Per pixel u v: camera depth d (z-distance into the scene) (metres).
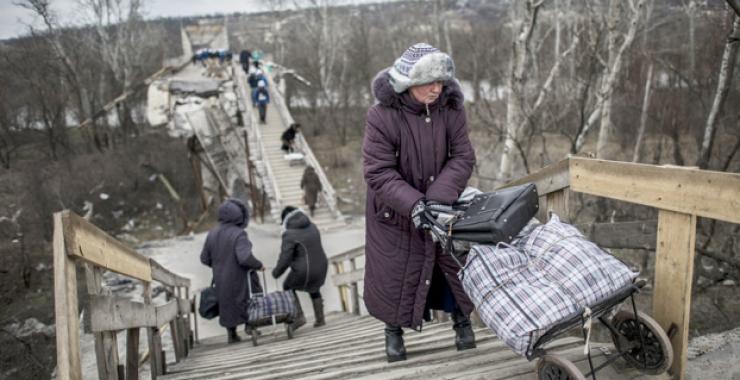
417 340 4.17
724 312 7.79
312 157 22.00
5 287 16.27
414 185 2.99
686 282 2.55
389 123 2.88
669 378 2.61
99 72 39.78
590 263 2.33
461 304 3.06
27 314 14.77
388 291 3.08
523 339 2.23
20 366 11.43
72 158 34.50
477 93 21.22
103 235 2.78
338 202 27.58
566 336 3.18
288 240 6.70
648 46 17.31
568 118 16.08
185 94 30.27
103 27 37.81
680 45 17.38
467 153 2.98
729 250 8.62
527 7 11.56
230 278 6.06
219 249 6.07
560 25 21.34
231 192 27.47
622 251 11.94
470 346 3.27
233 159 27.61
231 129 28.06
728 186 2.30
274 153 22.83
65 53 35.34
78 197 29.17
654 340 2.50
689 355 3.37
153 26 52.31
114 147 37.69
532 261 2.44
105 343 2.80
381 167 2.88
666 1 19.16
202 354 6.21
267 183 20.59
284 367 3.79
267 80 29.97
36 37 34.00
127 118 41.06
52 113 36.06
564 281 2.31
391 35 41.31
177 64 42.12
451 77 2.75
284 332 7.41
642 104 16.86
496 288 2.37
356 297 8.53
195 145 28.44
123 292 11.94
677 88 15.62
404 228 3.02
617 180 2.93
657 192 2.67
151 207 31.59
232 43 63.84
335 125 39.91
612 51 12.62
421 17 37.72
